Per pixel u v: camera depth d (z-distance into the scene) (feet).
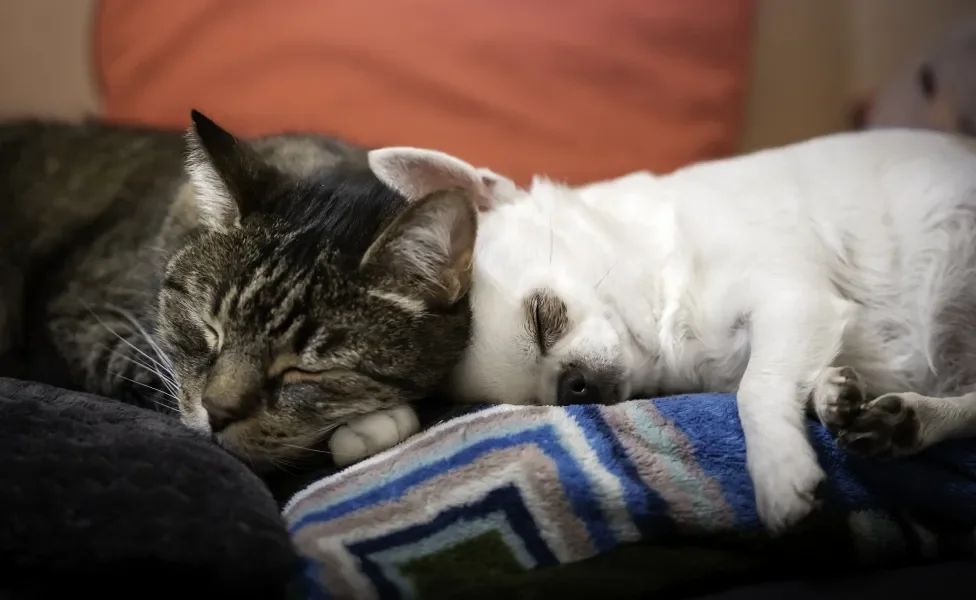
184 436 1.64
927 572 1.58
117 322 1.91
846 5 2.64
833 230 1.84
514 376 1.80
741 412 1.68
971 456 1.66
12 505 1.50
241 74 2.44
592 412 1.68
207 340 1.74
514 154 2.47
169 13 2.43
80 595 1.49
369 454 1.72
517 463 1.61
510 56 2.45
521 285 1.82
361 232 1.74
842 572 1.60
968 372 1.78
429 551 1.56
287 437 1.70
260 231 1.75
